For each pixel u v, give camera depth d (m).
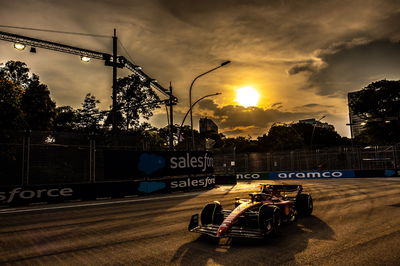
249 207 6.70
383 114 49.56
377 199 12.82
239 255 5.23
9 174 16.19
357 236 6.39
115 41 23.56
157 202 14.23
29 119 30.44
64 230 7.91
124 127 48.28
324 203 11.76
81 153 18.42
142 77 29.73
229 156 38.19
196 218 6.62
